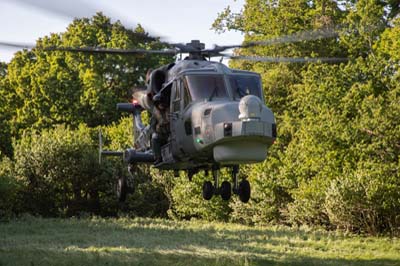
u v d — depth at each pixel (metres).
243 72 39.53
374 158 80.69
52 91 146.38
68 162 111.88
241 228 90.94
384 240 76.31
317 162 84.38
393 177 77.81
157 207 111.75
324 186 83.12
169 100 41.72
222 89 38.53
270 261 58.94
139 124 49.72
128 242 73.62
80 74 148.00
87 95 144.75
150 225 93.25
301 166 88.12
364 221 80.88
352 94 85.62
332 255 64.00
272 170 94.38
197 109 37.97
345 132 81.06
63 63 151.12
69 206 114.19
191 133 38.53
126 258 59.28
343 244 72.50
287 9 120.94
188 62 40.69
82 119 145.50
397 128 78.75
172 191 105.56
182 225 96.25
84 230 88.31
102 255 61.31
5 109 152.50
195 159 40.53
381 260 61.16
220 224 97.81
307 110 90.06
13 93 152.38
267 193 93.75
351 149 81.06
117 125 134.62
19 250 64.44
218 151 36.66
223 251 66.00
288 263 58.16
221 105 36.66
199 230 87.88
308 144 84.31
